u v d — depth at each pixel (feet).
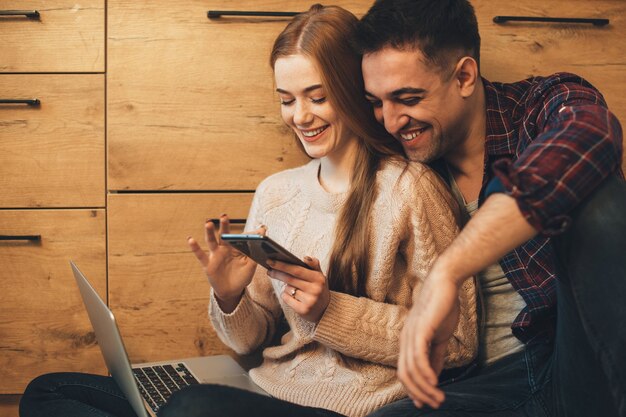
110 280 4.32
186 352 4.40
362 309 3.37
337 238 3.56
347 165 3.74
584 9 4.29
